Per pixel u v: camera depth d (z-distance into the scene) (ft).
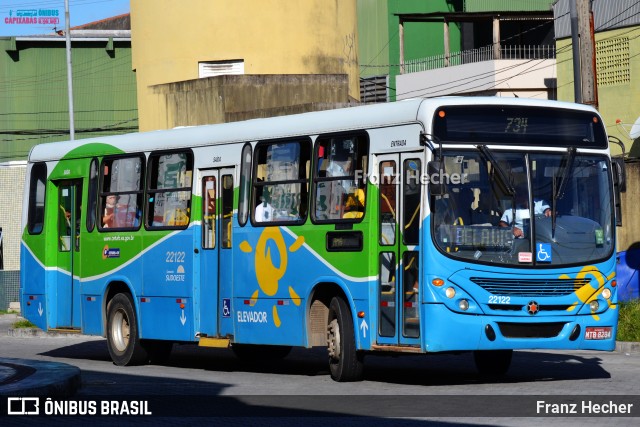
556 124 62.08
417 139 60.34
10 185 181.37
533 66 200.95
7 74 273.54
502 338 59.72
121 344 81.76
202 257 75.00
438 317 58.85
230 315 72.38
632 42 169.07
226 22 162.09
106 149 83.87
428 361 80.79
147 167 80.02
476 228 59.72
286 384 64.69
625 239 119.14
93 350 96.94
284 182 68.85
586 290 61.41
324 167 66.13
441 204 59.47
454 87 211.00
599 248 62.13
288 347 83.76
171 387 63.98
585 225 61.93
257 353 83.35
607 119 172.76
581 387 60.75
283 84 154.61
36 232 89.81
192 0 163.43
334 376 65.67
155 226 78.95
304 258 66.80
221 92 153.07
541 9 223.92
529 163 61.00
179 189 77.05
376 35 254.27
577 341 61.21
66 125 275.18
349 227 63.93
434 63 222.07
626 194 119.03
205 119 156.04
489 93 204.23
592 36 100.07
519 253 60.08
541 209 60.90
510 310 59.98
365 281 62.75
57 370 62.75
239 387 63.46
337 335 65.31
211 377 70.64
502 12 207.62
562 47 185.26
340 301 64.90
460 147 59.93
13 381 57.67
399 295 60.90
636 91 168.55
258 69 161.79
